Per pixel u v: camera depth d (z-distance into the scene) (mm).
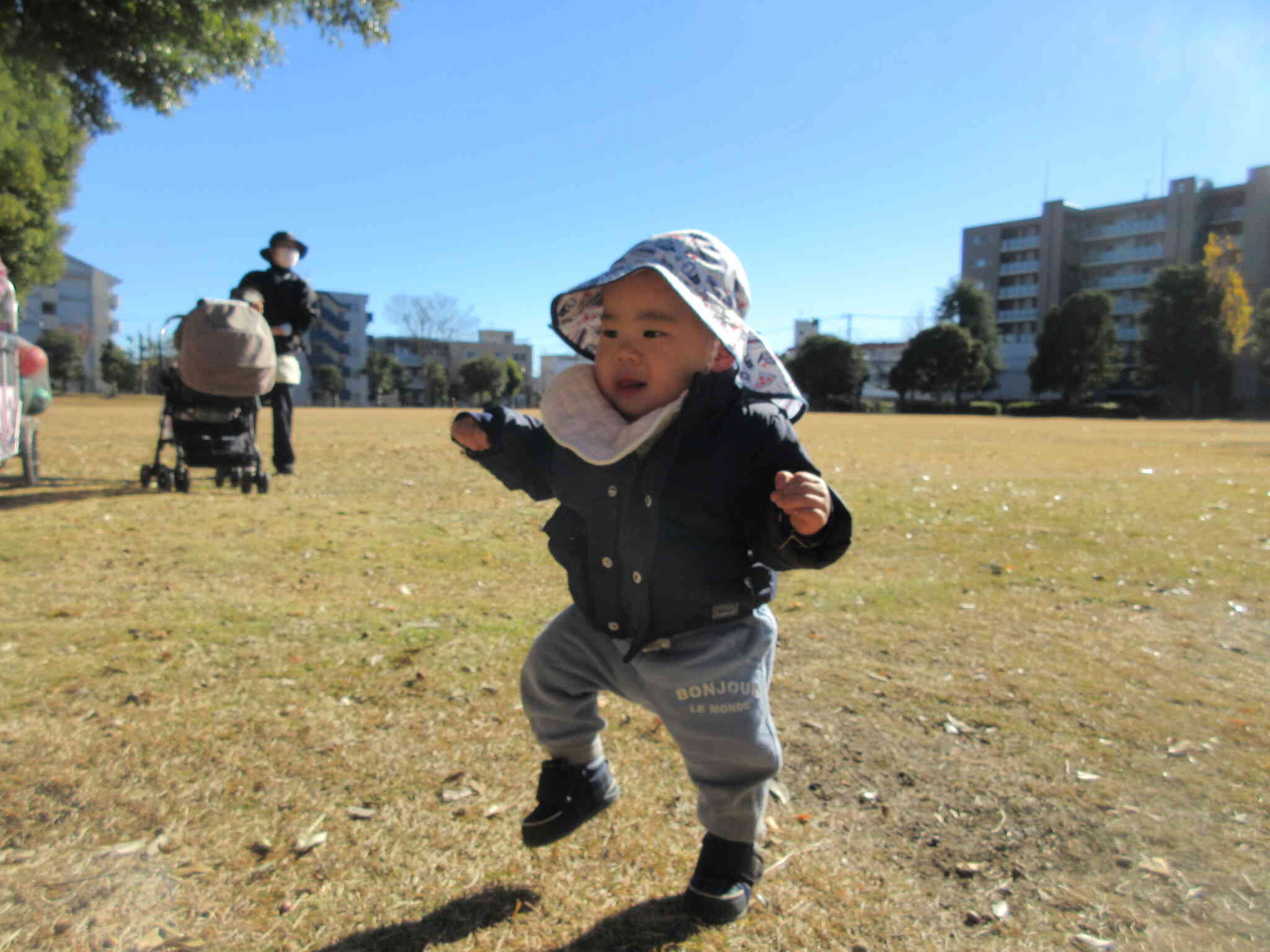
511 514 6312
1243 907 1783
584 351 2121
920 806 2189
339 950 1590
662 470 1657
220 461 6719
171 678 2896
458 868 1865
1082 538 5770
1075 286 83062
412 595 4062
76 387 66625
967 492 7988
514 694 2832
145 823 2012
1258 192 70000
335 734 2506
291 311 7723
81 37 7684
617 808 2129
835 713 2764
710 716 1676
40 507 5949
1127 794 2266
